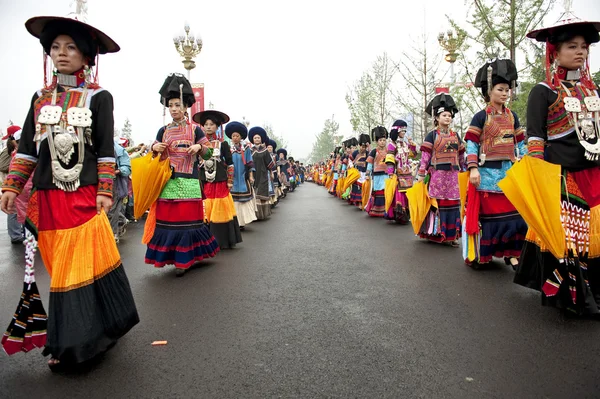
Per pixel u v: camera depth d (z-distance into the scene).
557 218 3.23
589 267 3.39
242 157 8.78
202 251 5.38
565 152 3.41
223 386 2.43
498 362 2.62
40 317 2.79
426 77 16.75
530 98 3.55
